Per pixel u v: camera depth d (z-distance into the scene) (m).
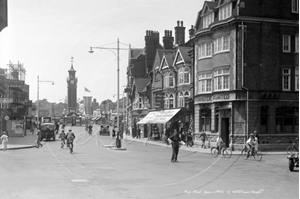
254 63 33.59
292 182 14.21
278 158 26.09
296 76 34.50
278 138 33.62
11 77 69.81
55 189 11.85
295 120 34.34
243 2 33.56
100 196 10.76
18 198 10.35
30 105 84.38
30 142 41.78
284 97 34.16
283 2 34.38
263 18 33.69
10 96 61.41
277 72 34.06
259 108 33.38
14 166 18.42
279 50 34.22
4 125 53.84
